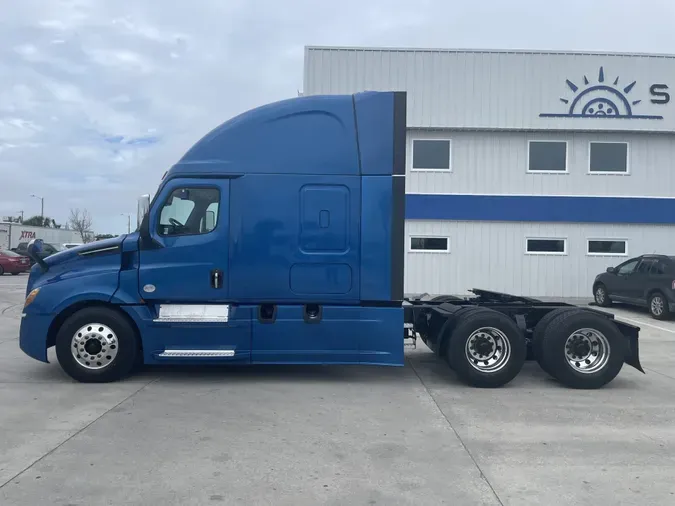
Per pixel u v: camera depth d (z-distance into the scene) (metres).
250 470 4.18
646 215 16.94
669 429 5.25
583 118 16.70
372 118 6.71
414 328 7.50
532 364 8.27
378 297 6.65
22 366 7.62
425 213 16.86
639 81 16.73
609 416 5.66
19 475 4.04
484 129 16.77
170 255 6.64
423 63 16.62
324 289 6.65
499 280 16.92
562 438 4.98
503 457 4.51
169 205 6.67
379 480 4.03
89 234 68.44
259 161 6.68
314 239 6.64
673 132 16.80
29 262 29.34
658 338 10.55
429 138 16.92
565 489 3.91
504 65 16.67
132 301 6.63
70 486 3.87
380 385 6.87
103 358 6.66
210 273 6.63
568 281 16.94
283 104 6.74
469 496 3.79
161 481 3.96
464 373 6.72
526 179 16.95
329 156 6.67
